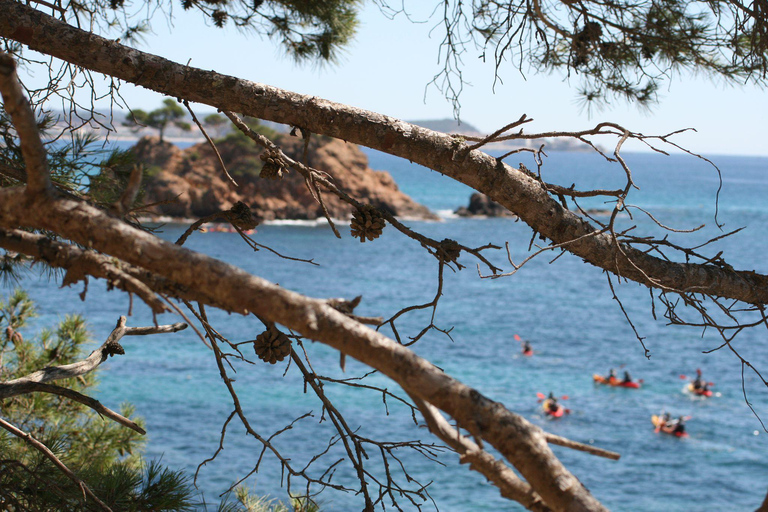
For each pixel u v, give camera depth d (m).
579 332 33.06
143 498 3.57
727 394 23.73
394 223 3.20
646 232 65.25
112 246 1.77
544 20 3.04
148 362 25.28
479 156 3.36
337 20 5.27
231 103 3.32
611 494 15.89
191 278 1.75
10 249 1.86
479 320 35.50
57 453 4.29
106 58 3.25
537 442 1.64
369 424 19.66
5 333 5.58
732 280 3.62
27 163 1.78
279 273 50.25
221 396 21.72
